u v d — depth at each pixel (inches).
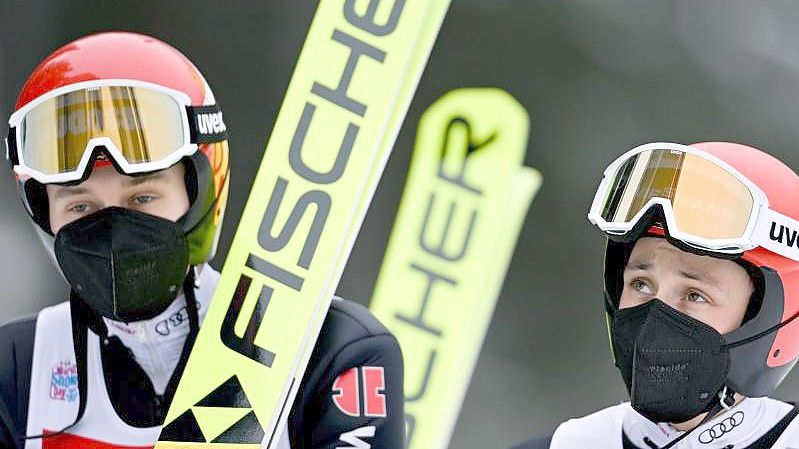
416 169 828.6
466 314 788.6
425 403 757.9
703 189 412.8
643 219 412.8
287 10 1368.1
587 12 1400.1
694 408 415.2
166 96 430.0
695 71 1389.0
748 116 1378.0
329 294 444.1
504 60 1386.6
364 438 442.6
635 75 1392.7
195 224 434.9
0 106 1288.1
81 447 438.6
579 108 1391.5
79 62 433.4
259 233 450.3
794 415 427.5
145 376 442.3
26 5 1314.0
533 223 1362.0
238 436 434.0
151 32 1358.3
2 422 447.8
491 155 837.8
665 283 414.3
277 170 456.4
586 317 1348.4
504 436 1288.1
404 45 467.5
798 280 415.2
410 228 805.9
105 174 421.1
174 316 445.4
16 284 1210.6
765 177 417.7
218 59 1363.2
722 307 410.9
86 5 1333.7
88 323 442.0
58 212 426.9
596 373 1330.0
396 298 786.2
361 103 462.6
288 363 437.7
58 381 446.3
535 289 1352.1
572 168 1379.2
